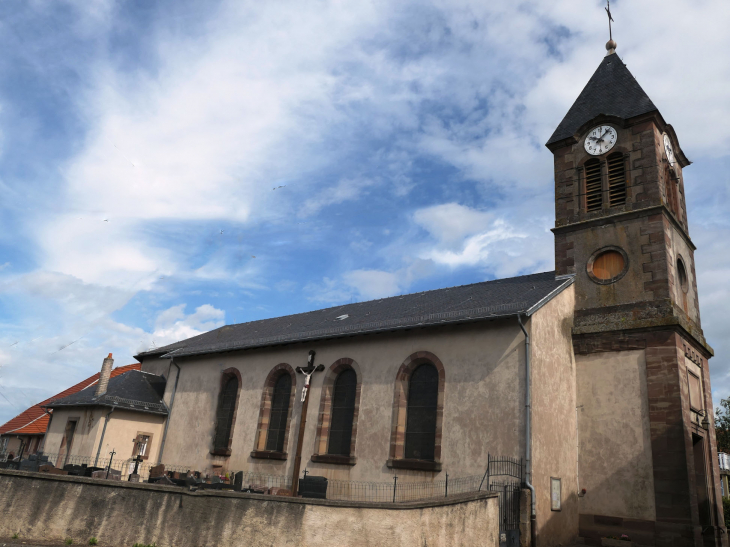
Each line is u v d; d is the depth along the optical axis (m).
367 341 18.58
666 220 17.48
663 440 15.01
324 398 18.95
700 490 16.08
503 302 16.86
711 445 16.88
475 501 11.64
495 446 14.59
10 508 9.02
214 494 9.55
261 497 9.59
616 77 20.25
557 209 19.50
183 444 23.02
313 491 12.66
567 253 18.72
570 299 17.72
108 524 9.32
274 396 21.00
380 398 17.45
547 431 14.90
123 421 22.91
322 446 18.47
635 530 14.79
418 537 10.08
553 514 14.41
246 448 20.61
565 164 19.84
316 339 19.77
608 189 18.59
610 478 15.58
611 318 16.95
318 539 9.55
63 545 8.98
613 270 17.67
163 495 9.55
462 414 15.49
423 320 17.22
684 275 18.27
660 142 18.66
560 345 16.55
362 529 9.77
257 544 9.38
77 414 23.45
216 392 22.84
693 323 17.73
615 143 18.83
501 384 15.04
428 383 16.84
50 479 9.28
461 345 16.23
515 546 12.83
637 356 16.14
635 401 15.79
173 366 25.31
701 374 17.48
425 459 16.02
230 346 22.75
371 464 16.86
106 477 13.83
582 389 16.83
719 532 15.88
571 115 20.55
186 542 9.31
